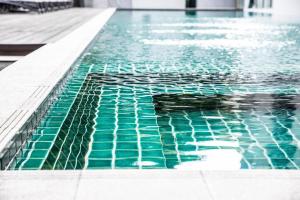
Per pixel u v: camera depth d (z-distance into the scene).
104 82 4.07
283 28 10.91
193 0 26.50
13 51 5.70
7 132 2.06
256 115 3.01
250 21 13.89
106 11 18.03
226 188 1.47
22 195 1.41
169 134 2.58
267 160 2.18
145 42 7.57
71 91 3.67
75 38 6.52
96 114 3.00
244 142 2.45
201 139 2.49
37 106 2.56
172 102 3.36
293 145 2.41
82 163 2.10
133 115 2.99
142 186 1.48
